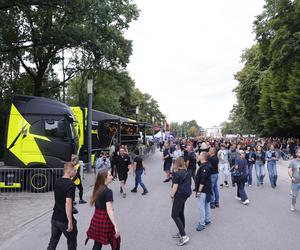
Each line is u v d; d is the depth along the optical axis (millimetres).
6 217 10008
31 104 15227
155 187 15961
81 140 22844
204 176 8844
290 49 31266
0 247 7340
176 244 7441
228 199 12984
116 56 27703
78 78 40094
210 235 8156
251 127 61750
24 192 14211
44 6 25094
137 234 8211
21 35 27469
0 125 20938
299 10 30734
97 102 40406
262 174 16828
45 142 14953
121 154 13406
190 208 11250
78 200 12742
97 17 25094
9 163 14914
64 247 7309
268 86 44500
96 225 5812
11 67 31766
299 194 14305
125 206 11570
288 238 7906
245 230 8594
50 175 14516
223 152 16250
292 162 10938
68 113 15383
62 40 25141
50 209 11109
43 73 30672
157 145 64125
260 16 34406
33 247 7328
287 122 40156
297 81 33906
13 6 22812
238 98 58844
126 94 40531
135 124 37000
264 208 11312
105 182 5961
